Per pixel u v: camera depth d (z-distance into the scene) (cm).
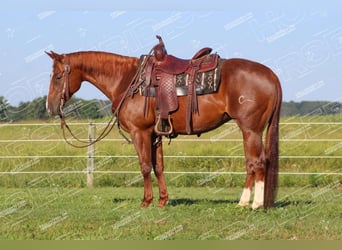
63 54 1022
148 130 972
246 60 944
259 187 925
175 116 945
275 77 932
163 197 998
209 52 961
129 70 1003
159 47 962
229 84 922
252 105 912
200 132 958
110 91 1011
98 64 1012
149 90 952
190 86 933
